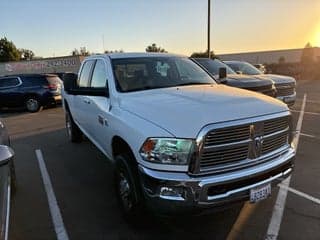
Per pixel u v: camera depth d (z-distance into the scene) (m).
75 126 8.05
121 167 4.07
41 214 4.57
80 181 5.73
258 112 3.62
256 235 3.88
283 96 10.37
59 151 7.69
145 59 5.30
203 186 3.26
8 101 15.81
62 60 42.44
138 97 4.32
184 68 5.41
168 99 4.05
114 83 4.74
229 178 3.36
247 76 9.43
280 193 4.94
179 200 3.29
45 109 16.53
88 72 6.05
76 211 4.62
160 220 4.12
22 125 11.86
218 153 3.36
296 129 9.10
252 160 3.56
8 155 2.69
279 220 4.19
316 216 4.26
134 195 3.83
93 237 3.96
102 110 4.88
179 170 3.31
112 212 4.55
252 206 4.55
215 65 10.07
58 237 3.99
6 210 2.75
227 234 3.93
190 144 3.26
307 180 5.42
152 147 3.41
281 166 3.82
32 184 5.66
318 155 6.73
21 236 4.04
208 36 20.98
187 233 3.97
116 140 4.35
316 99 15.94
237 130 3.42
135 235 3.97
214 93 4.25
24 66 41.88
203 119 3.36
